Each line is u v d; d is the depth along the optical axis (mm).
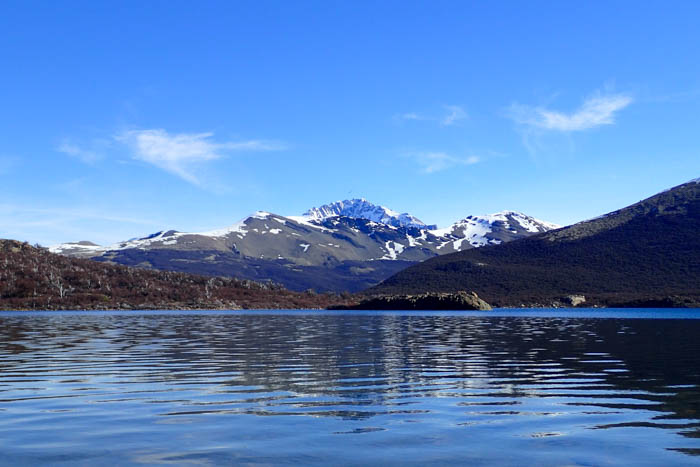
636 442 11914
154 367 24766
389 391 18250
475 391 18234
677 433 12648
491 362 26594
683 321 78750
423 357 29000
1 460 10805
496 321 80688
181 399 16906
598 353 30844
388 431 12914
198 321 83250
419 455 11039
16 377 21703
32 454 11180
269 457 10930
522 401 16500
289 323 75375
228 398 17047
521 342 39406
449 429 13086
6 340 42656
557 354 30453
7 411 15242
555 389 18562
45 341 41500
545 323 72938
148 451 11359
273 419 14141
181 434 12672
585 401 16453
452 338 43781
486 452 11234
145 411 15156
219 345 37156
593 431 12867
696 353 30547
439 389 18609
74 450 11445
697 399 16719
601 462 10570
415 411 15102
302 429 13102
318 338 44031
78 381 20609
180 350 33500
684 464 10422
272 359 28125
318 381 20422
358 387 19078
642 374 21969
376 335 47938
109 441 12102
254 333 51312
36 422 13906
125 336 47219
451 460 10727
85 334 50250
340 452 11250
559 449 11422
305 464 10516
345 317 102500
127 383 20062
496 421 13914
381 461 10680
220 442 12000
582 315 111938
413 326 65250
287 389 18656
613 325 66000
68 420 14102
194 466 10391
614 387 18891
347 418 14242
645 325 65812
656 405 15828
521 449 11438
